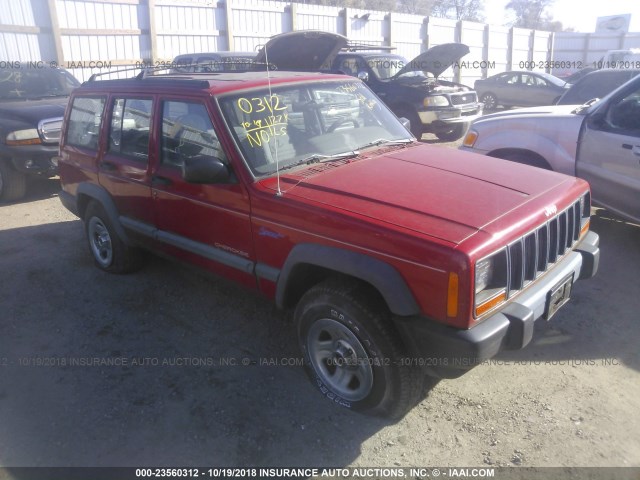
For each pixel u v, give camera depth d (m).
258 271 3.43
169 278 5.04
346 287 2.97
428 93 10.79
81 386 3.53
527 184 3.34
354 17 20.53
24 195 7.97
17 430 3.15
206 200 3.65
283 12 18.81
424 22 22.97
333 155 3.71
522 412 3.15
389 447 2.94
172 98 3.92
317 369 3.31
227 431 3.09
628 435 2.95
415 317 2.72
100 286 4.93
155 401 3.36
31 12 13.74
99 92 4.80
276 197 3.21
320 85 4.15
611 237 5.62
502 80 19.19
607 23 38.81
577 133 5.26
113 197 4.67
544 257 3.05
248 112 3.66
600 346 3.76
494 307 2.71
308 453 2.92
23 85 8.82
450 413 3.17
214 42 17.44
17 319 4.41
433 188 3.17
